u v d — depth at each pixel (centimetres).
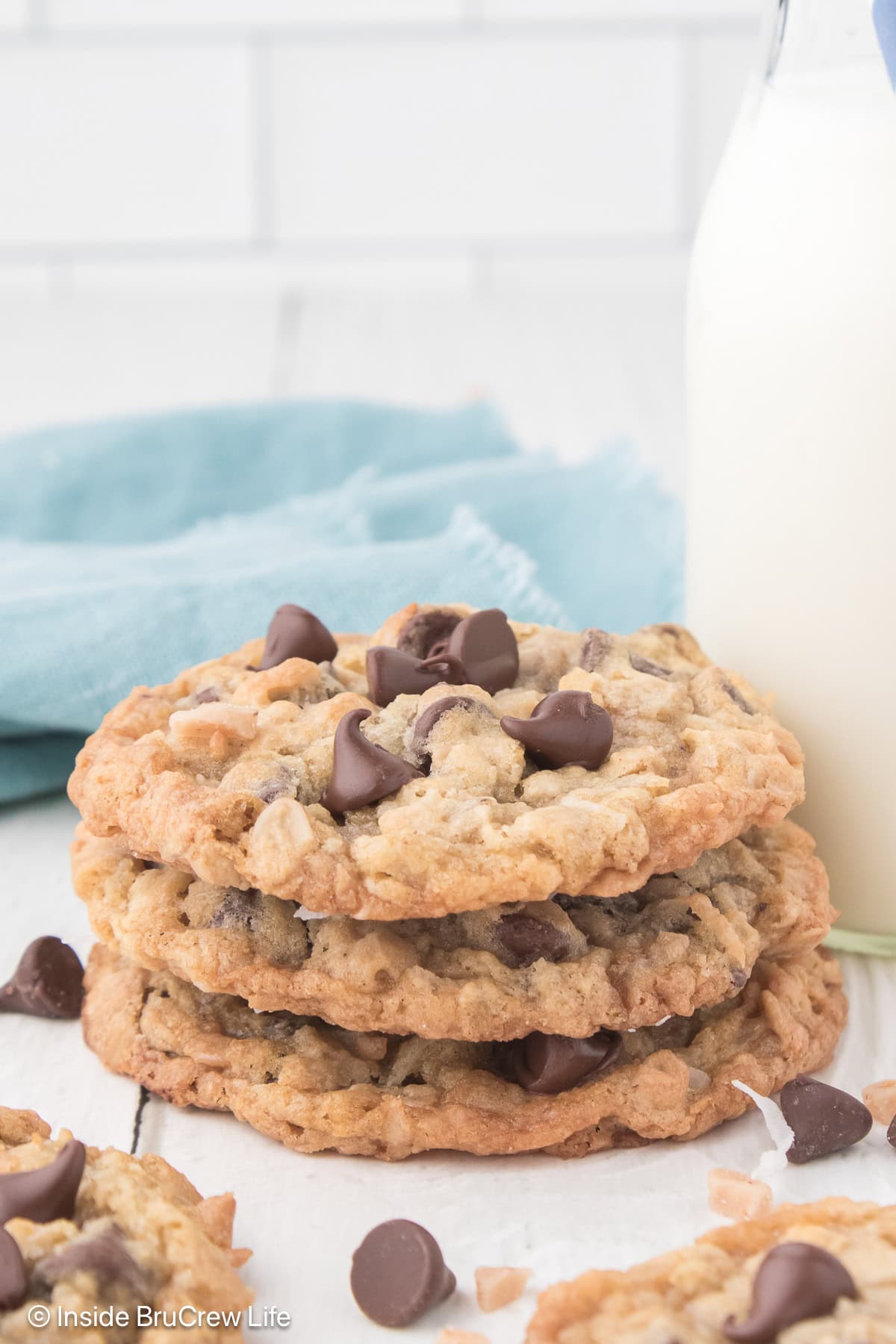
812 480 34
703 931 31
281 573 42
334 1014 30
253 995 30
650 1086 30
